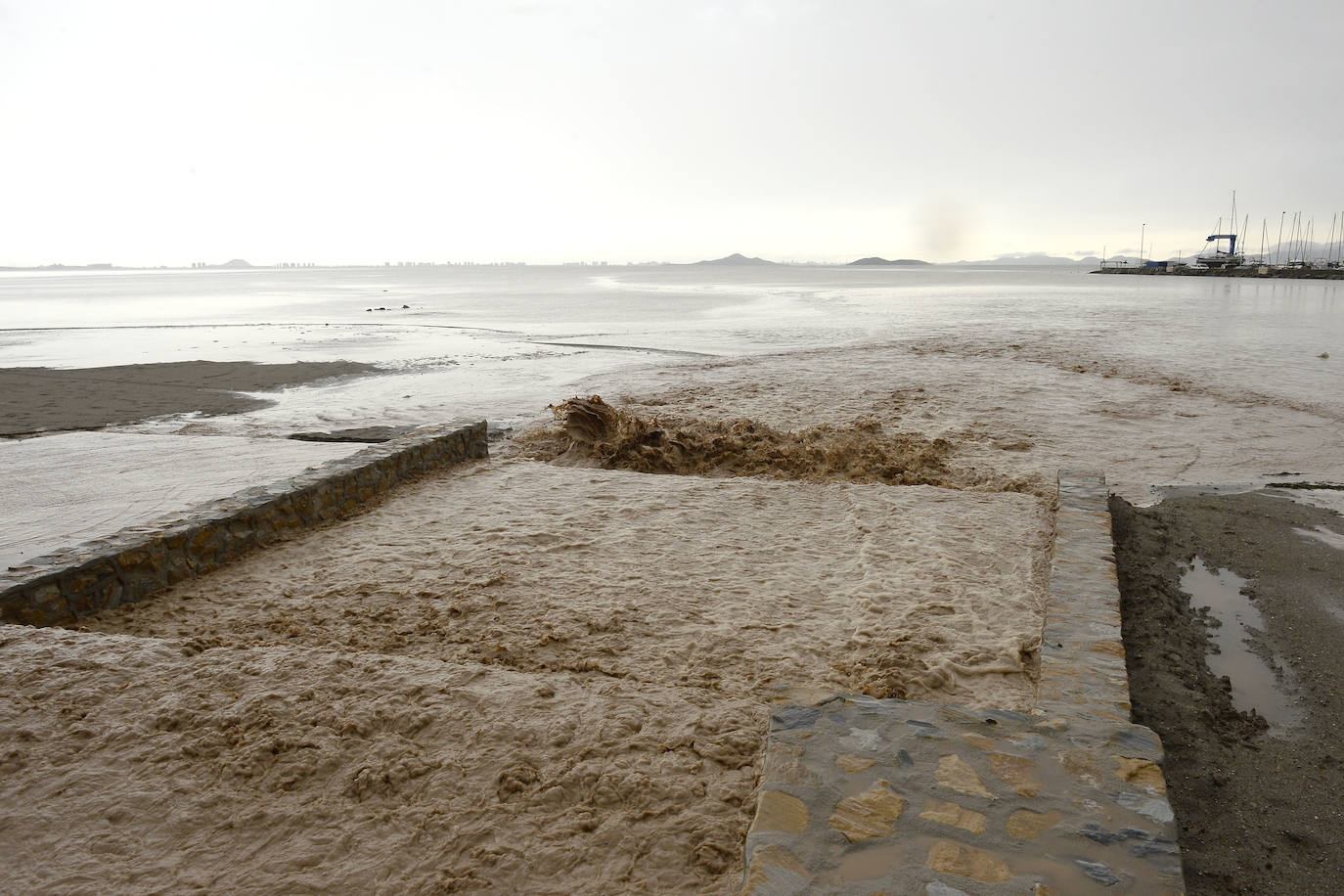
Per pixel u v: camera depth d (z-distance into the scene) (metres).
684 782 3.00
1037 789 2.64
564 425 10.52
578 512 6.97
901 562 5.69
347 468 7.23
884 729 3.00
